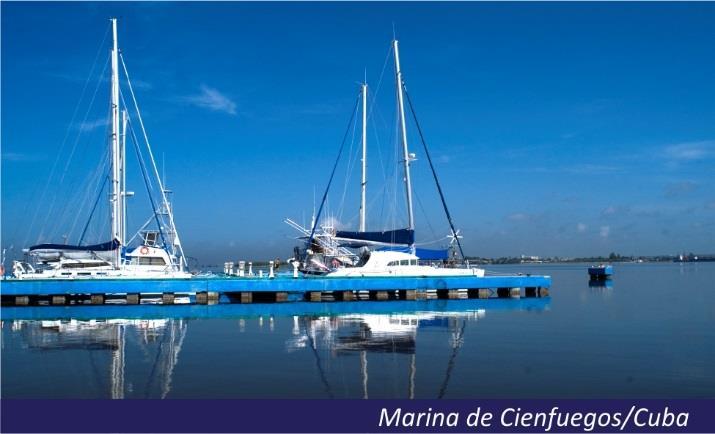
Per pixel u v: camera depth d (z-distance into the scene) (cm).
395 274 3853
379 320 2680
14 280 3381
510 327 2425
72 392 1374
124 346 1970
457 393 1370
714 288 5269
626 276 8688
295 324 2538
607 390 1394
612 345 1969
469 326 2459
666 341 2058
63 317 2845
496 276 3994
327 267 4012
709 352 1834
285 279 3647
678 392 1380
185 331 2331
